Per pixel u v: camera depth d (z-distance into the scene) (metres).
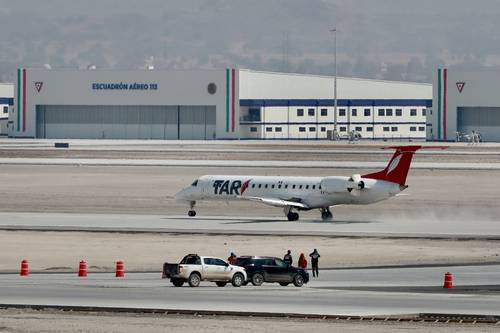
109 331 188.75
